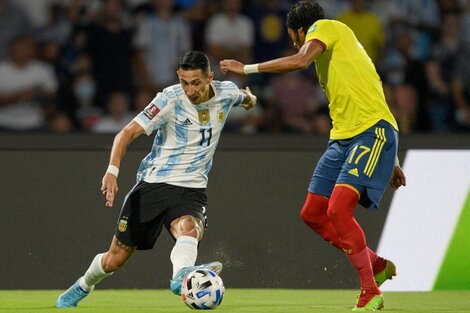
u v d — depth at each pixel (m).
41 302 24.09
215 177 29.69
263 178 29.88
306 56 20.58
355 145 21.05
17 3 44.25
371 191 20.86
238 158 29.84
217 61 45.50
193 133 20.88
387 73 46.19
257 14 45.94
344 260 29.58
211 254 29.38
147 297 26.11
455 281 30.19
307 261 29.59
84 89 43.97
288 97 44.28
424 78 46.50
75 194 29.23
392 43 46.84
